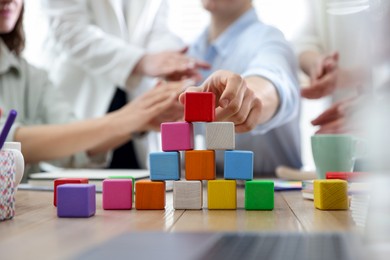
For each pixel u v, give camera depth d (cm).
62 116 190
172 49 220
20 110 184
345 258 43
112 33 217
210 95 83
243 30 191
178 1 307
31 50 307
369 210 52
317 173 113
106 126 157
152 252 47
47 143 158
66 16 207
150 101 156
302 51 213
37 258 47
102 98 212
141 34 222
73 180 90
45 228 64
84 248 51
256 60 151
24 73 189
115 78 199
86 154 181
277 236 54
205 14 306
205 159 83
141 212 80
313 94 191
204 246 49
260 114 104
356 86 76
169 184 112
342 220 70
